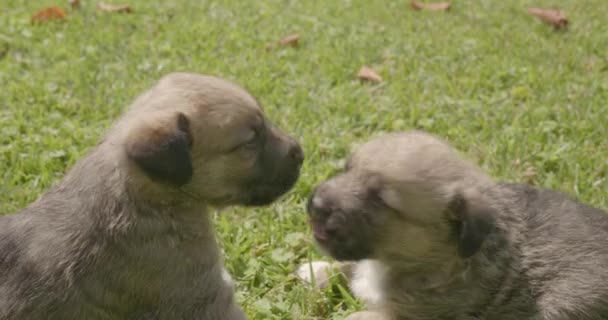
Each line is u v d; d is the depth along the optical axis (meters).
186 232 1.06
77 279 1.04
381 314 1.11
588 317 1.07
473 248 1.05
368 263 1.12
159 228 1.05
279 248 1.21
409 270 1.09
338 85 1.52
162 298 1.06
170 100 1.05
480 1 2.04
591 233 1.09
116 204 1.04
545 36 1.77
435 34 1.76
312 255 1.20
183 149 1.02
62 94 1.48
